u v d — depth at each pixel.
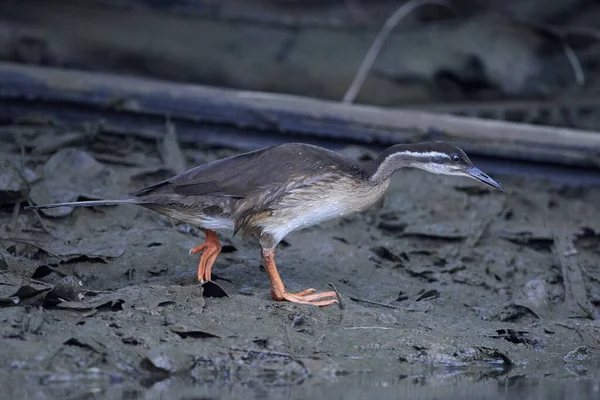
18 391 8.95
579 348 11.31
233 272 12.20
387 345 10.66
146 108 15.94
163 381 9.52
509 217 15.07
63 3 19.09
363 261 13.09
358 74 19.06
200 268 11.55
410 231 14.04
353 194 11.45
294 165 11.12
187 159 15.59
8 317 9.96
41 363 9.34
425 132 16.09
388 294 12.28
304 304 11.08
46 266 11.39
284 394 9.31
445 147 11.98
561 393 9.74
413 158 11.86
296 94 19.48
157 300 10.70
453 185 15.29
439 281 12.91
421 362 10.54
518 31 20.02
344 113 16.09
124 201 10.94
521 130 16.27
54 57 18.69
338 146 16.14
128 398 8.94
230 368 9.81
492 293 12.81
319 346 10.44
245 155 11.31
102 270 11.91
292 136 16.14
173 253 12.42
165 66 19.28
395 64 19.48
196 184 11.03
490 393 9.68
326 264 12.80
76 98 15.89
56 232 12.73
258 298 11.09
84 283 11.62
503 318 12.09
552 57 20.12
